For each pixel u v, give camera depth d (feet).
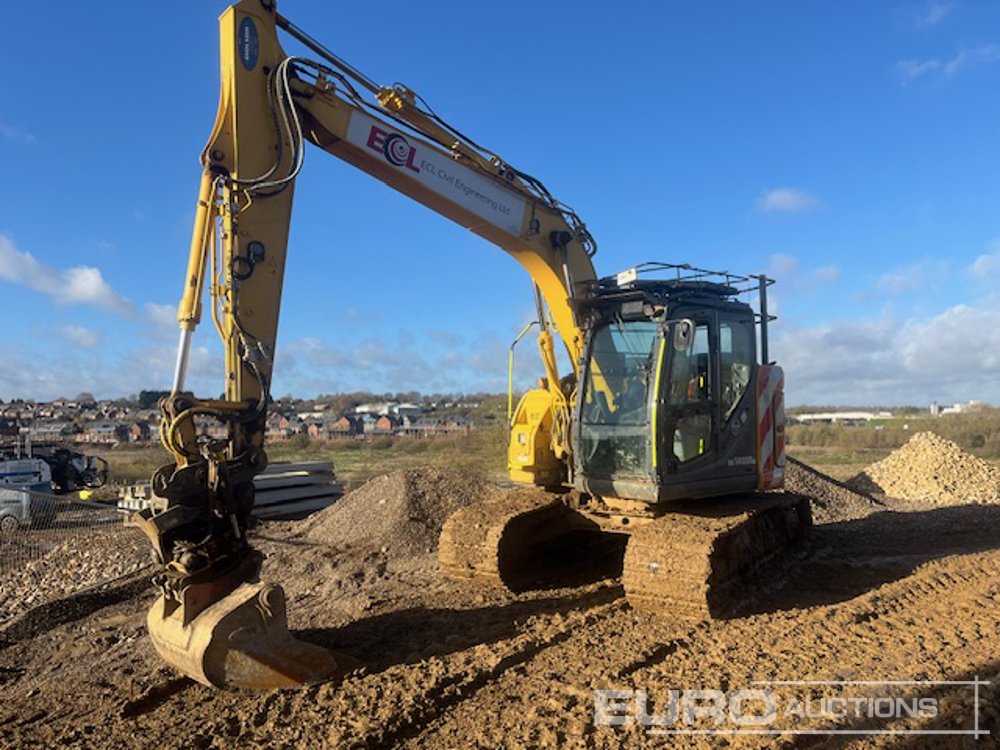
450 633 20.62
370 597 25.41
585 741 13.71
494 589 25.12
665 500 22.85
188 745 14.12
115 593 30.68
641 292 23.25
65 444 94.43
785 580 25.55
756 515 24.47
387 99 22.56
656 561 20.84
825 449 116.47
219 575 16.89
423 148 23.13
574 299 25.29
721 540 21.52
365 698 15.76
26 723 16.46
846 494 50.16
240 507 17.28
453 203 23.81
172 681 17.58
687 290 24.52
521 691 16.12
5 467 61.72
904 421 143.95
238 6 19.31
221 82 19.43
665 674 16.80
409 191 23.41
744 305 26.30
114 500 62.49
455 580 26.61
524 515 25.66
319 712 15.26
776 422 26.81
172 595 17.01
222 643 15.96
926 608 21.83
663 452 22.57
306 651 16.97
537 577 26.58
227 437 17.81
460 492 39.45
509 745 13.73
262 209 18.99
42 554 41.68
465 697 15.99
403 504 37.06
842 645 18.44
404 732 14.49
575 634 19.97
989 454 102.27
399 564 31.01
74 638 25.71
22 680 21.67
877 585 25.13
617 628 20.39
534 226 25.91
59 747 14.56
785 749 13.11
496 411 101.65
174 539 16.46
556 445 26.12
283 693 16.25
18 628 27.04
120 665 21.17
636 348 24.18
